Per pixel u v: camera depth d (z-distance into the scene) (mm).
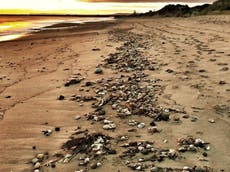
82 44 30734
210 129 9203
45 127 10281
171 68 16562
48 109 11977
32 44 33375
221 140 8484
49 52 27047
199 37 28281
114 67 18016
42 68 19906
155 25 51594
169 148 8195
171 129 9352
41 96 13719
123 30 46719
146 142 8594
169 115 10359
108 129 9664
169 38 29953
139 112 10773
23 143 9188
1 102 13211
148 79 14812
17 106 12609
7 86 15828
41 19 99938
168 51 21844
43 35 43156
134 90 13242
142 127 9625
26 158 8336
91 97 12883
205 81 13750
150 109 10914
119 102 12000
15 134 9859
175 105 11203
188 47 22891
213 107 10836
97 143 8727
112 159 7875
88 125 10133
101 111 11109
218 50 20500
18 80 17000
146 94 12578
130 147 8391
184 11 90250
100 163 7707
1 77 17812
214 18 50375
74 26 60625
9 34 45312
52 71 18766
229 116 10062
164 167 7312
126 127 9719
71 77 16672
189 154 7844
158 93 12633
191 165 7352
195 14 74500
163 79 14602
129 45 26797
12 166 7949
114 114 10859
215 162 7438
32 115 11445
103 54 23062
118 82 14688
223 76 14258
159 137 8875
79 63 20391
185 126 9492
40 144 9070
